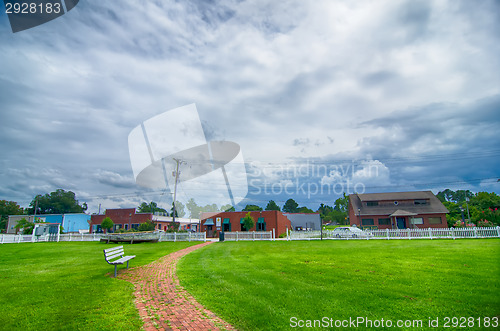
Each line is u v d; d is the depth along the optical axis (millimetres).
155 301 5871
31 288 6781
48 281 7613
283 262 10375
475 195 36125
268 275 8078
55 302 5633
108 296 6129
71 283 7359
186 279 7914
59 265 10602
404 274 7758
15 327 4387
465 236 18781
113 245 20312
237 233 24828
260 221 32969
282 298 5828
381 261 9922
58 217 44500
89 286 7016
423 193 39938
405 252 12094
